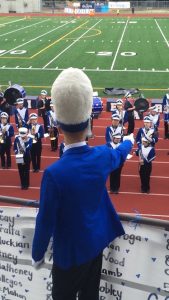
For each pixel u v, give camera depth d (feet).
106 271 10.23
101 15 230.07
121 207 36.78
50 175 7.81
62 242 8.25
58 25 176.65
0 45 127.54
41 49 120.37
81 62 103.96
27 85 84.99
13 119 63.31
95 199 8.19
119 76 90.84
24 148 39.09
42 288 11.09
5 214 10.83
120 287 10.18
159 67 98.68
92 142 54.24
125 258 9.94
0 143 44.86
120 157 8.82
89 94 7.82
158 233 9.46
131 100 68.69
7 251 11.16
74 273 8.45
